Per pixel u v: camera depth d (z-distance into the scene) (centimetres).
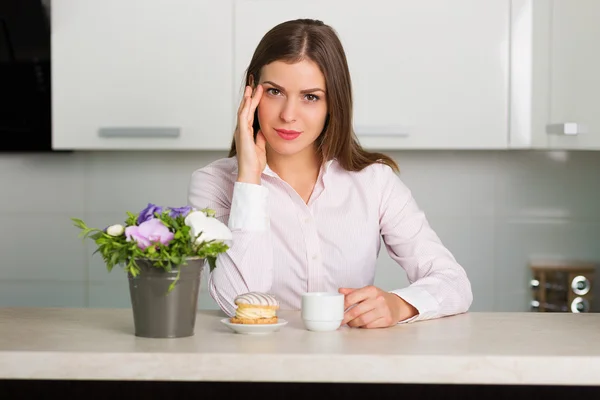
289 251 196
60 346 136
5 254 329
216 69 284
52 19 285
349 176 199
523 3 278
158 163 326
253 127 189
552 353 132
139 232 141
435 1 280
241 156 176
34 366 130
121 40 285
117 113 287
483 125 281
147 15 284
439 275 184
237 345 138
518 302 322
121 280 328
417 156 322
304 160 198
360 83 281
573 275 319
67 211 328
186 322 146
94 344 138
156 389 155
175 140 286
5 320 169
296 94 178
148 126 286
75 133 288
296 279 196
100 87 287
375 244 202
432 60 281
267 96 180
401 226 198
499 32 279
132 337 146
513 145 281
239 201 174
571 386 154
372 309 158
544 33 273
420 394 155
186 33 284
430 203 323
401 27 280
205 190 197
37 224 329
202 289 321
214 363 129
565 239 321
